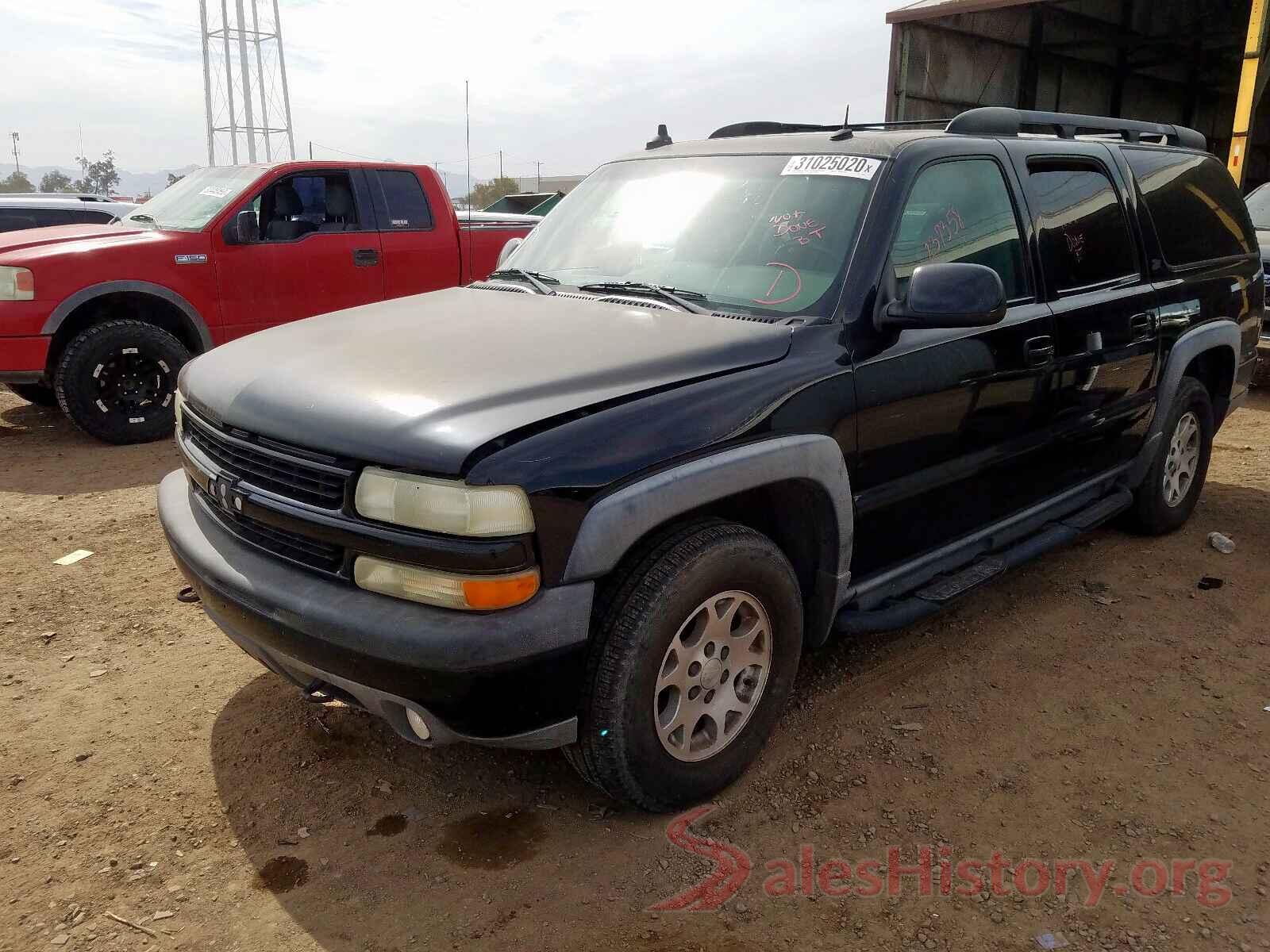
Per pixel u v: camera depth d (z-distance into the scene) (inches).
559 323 113.6
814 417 107.4
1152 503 178.9
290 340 116.5
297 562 96.3
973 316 109.8
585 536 88.7
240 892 95.3
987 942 88.8
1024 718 126.0
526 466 86.3
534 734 92.6
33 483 226.5
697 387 99.7
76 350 250.5
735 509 111.3
